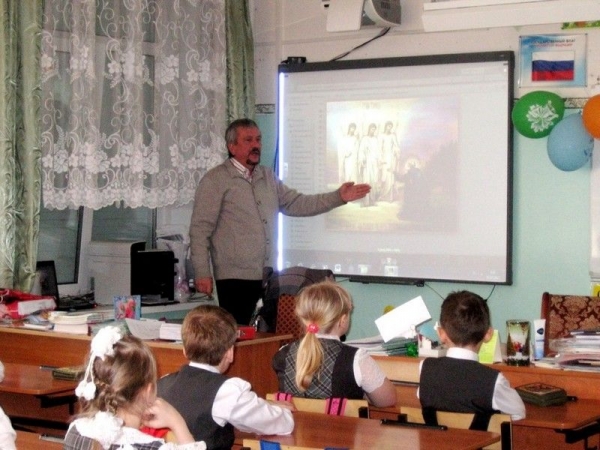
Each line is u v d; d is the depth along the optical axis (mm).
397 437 2686
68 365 4383
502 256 5527
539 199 5480
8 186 4633
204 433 2803
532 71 5465
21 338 4516
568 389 3615
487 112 5543
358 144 5918
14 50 4645
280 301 4941
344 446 2604
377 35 5906
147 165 5363
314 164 6055
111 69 5137
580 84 5363
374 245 5891
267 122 6262
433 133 5699
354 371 3246
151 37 5422
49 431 4172
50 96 4832
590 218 5336
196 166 5746
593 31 5340
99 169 5102
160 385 2916
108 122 5152
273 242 5621
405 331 3945
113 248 5504
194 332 2922
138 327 4250
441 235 5691
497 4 5082
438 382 3141
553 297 4605
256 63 6262
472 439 2668
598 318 4484
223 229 5449
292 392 3334
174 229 6086
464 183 5621
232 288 5434
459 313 3182
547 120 5184
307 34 6137
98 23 5117
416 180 5758
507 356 3760
